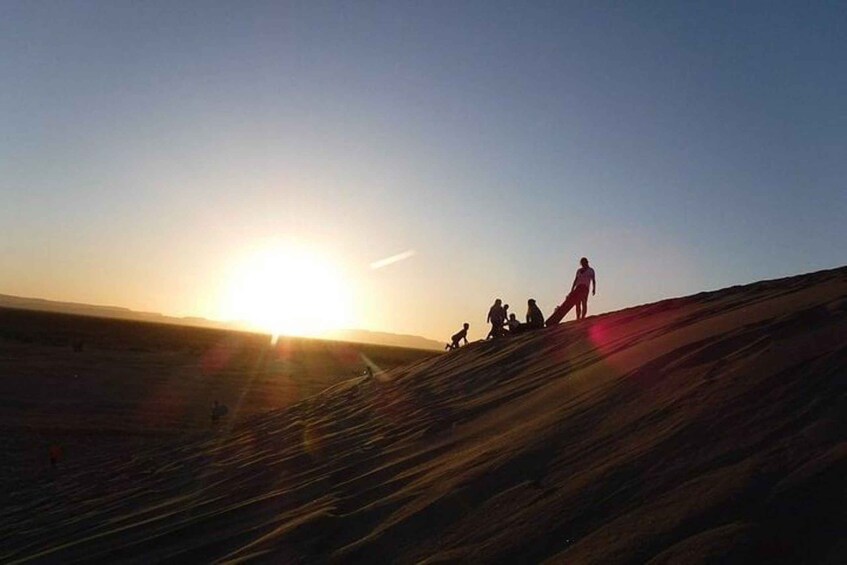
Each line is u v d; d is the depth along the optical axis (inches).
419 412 384.5
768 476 145.2
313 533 212.7
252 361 3002.0
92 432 1061.8
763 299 361.4
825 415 162.9
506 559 157.4
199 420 1255.5
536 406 284.0
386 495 231.1
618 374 275.9
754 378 199.5
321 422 483.5
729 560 123.9
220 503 292.8
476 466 221.5
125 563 241.3
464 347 681.6
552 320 706.8
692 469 162.7
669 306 481.7
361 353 4756.4
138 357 2659.9
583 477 181.8
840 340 203.0
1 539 353.4
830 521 124.9
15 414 1203.2
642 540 140.5
